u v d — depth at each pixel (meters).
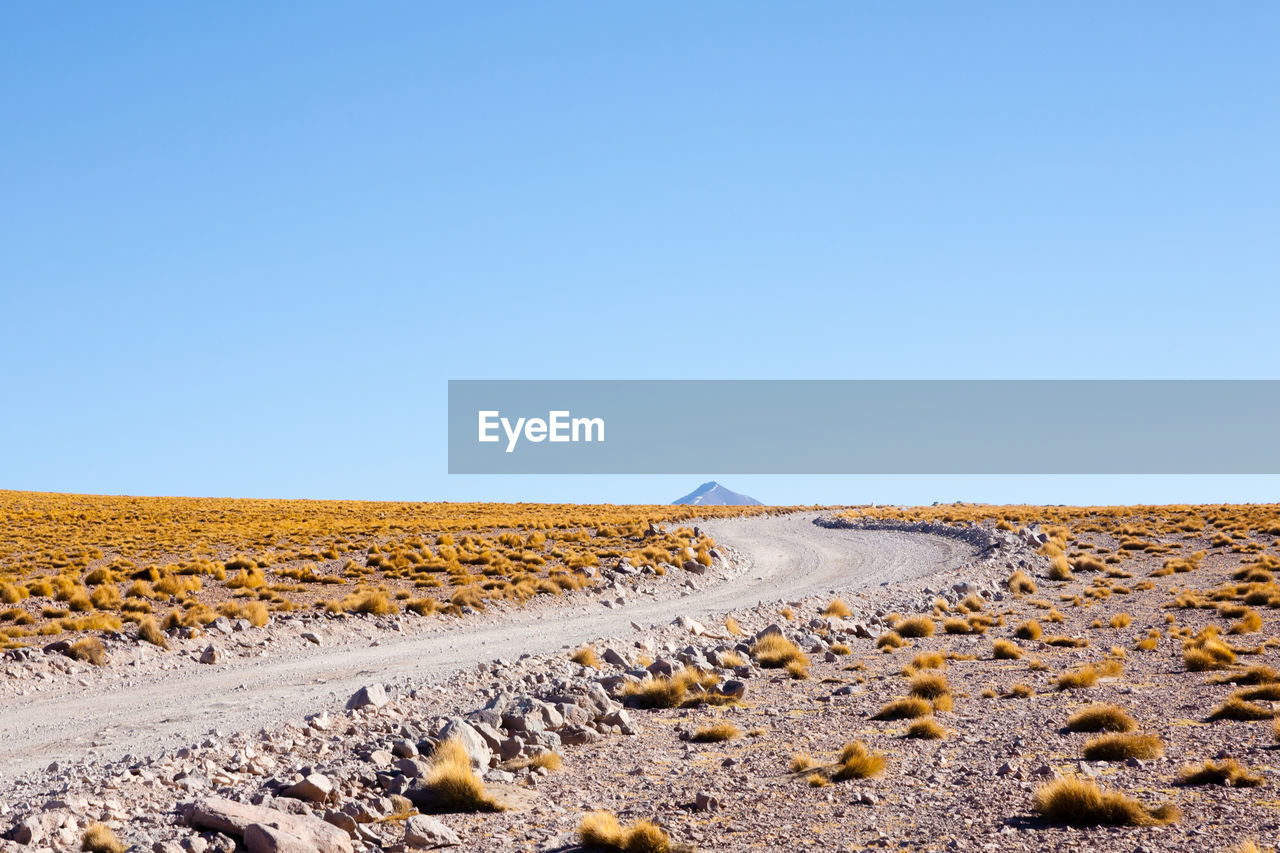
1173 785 10.50
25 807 11.18
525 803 11.86
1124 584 42.72
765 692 20.03
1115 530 66.81
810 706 18.08
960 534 70.56
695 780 12.55
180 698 20.48
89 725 17.86
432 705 17.80
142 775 12.34
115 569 41.38
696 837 9.84
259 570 43.09
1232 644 23.30
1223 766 10.52
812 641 26.58
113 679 22.73
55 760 15.01
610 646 24.98
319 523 78.56
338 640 29.31
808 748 14.26
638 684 19.78
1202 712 14.82
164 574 39.41
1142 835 8.74
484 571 45.94
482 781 12.45
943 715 16.44
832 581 51.81
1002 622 31.61
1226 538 55.59
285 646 27.88
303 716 17.59
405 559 47.22
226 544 56.44
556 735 15.05
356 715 16.33
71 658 23.86
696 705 18.56
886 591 42.91
